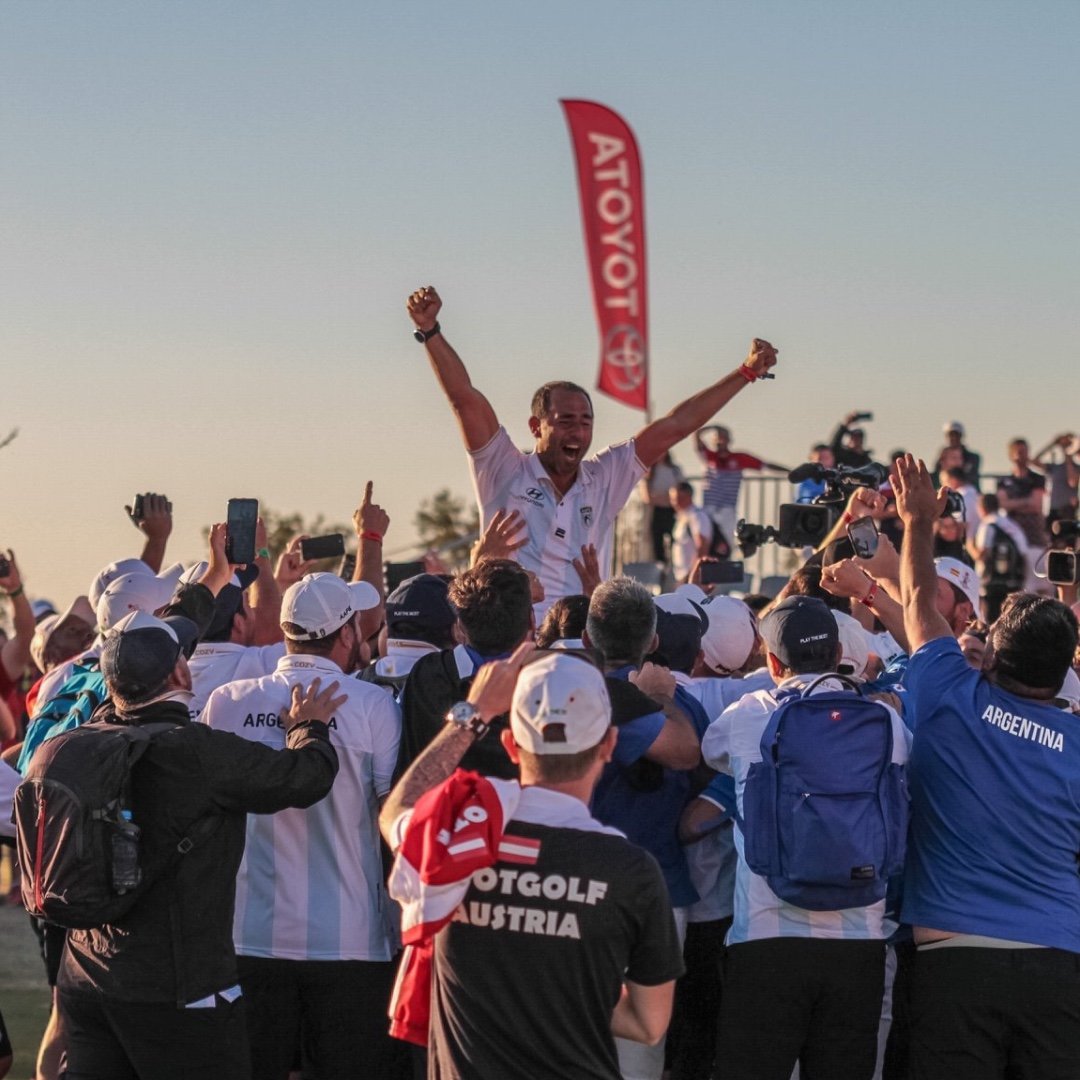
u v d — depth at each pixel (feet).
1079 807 16.15
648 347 50.65
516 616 17.10
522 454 23.13
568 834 12.43
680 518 51.37
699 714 17.95
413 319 22.11
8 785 18.86
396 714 17.71
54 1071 19.60
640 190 50.42
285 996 17.49
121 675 15.97
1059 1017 15.74
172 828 15.46
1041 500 48.11
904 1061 17.79
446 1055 12.51
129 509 25.35
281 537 96.43
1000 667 16.57
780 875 16.06
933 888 16.19
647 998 12.71
